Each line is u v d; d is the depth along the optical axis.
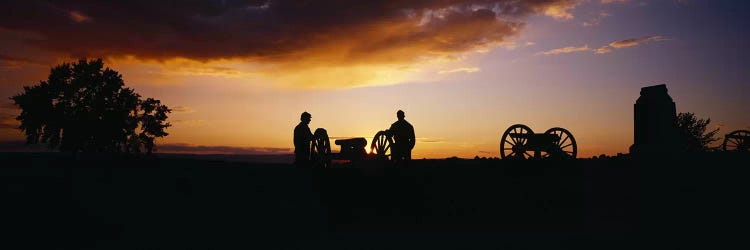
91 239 12.77
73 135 31.44
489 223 14.38
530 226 14.09
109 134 32.53
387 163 16.77
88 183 14.95
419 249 12.14
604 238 12.47
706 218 12.96
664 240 12.02
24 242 12.13
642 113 16.38
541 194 14.63
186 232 13.54
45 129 31.58
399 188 15.63
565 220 13.98
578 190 14.52
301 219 14.98
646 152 15.63
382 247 12.41
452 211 14.86
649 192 14.00
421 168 16.12
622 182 14.48
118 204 14.26
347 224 15.12
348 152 17.14
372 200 15.64
